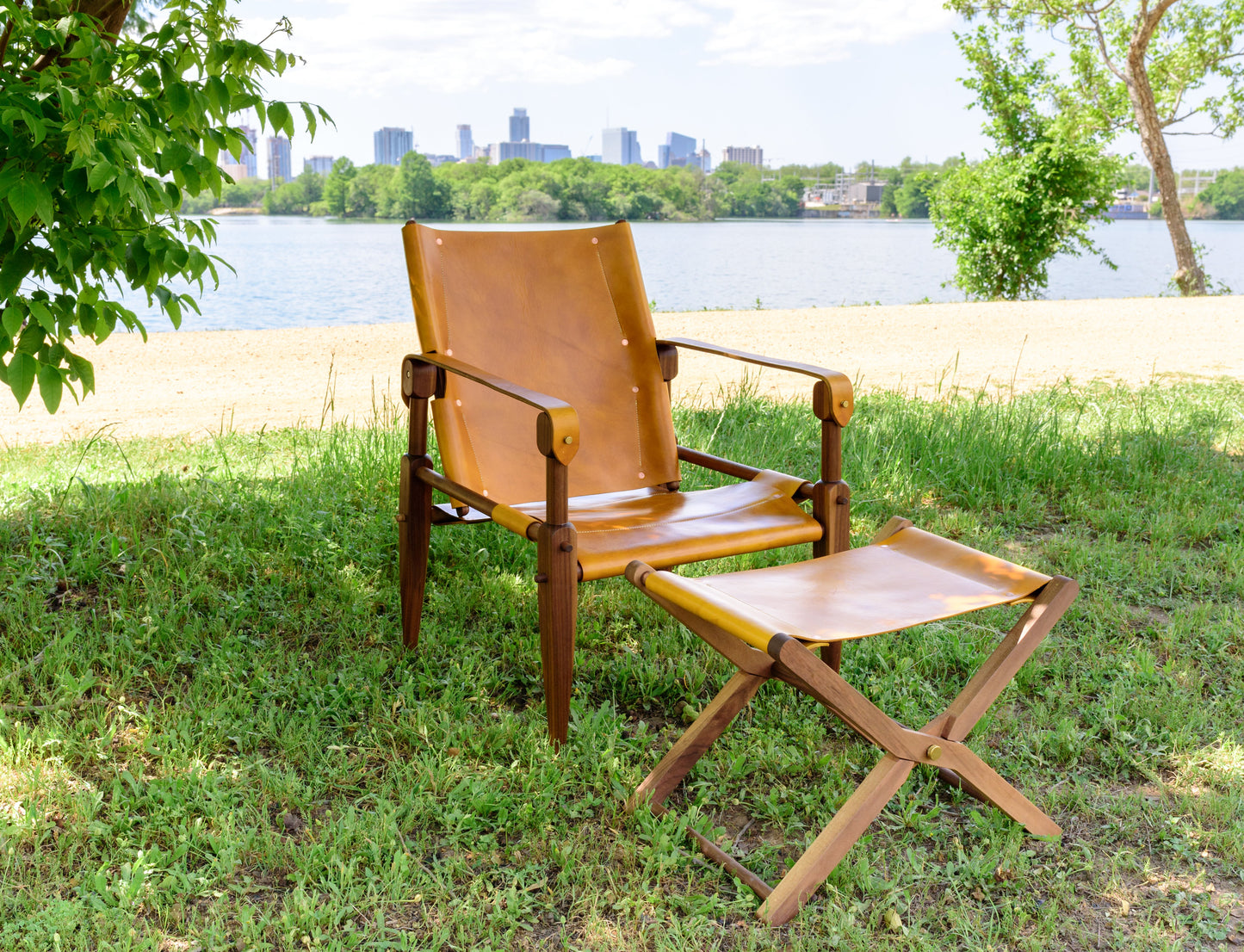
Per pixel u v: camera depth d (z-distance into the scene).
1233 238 61.91
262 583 3.23
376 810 2.11
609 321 3.19
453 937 1.77
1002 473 4.78
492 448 2.89
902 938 1.78
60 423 6.13
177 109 2.61
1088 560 3.70
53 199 2.48
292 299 21.73
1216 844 2.07
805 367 2.62
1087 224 21.02
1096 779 2.34
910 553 2.36
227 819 2.02
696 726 2.21
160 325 16.50
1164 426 5.64
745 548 2.44
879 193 108.25
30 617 2.84
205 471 4.23
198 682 2.56
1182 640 3.08
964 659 2.89
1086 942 1.80
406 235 2.85
